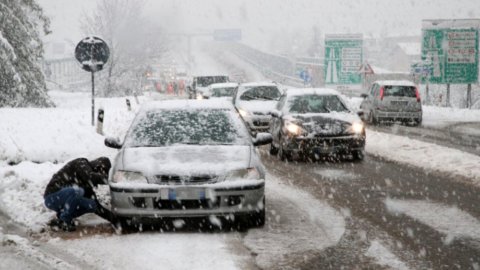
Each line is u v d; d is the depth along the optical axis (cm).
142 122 1095
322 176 1481
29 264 797
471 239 907
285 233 941
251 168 957
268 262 793
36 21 3906
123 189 925
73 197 955
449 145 2094
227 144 1036
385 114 2930
